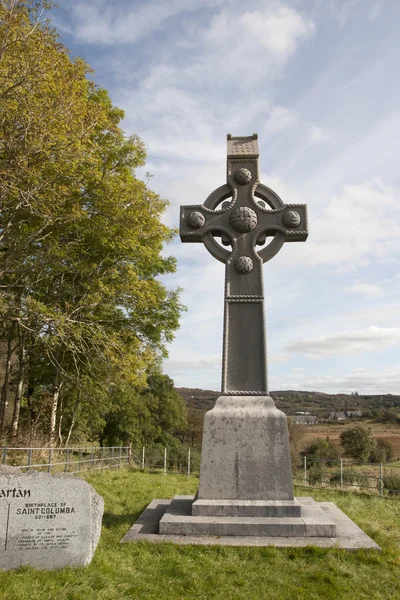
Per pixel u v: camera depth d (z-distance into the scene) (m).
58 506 5.60
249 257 8.91
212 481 7.70
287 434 7.84
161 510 8.55
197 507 7.41
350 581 5.54
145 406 35.94
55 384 19.17
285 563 6.01
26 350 19.17
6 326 18.56
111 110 17.72
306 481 15.91
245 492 7.63
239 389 8.30
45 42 12.70
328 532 6.95
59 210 14.24
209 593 5.15
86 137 13.81
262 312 8.64
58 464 14.58
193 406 51.78
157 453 23.39
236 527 6.98
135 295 16.19
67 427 26.97
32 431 17.73
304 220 9.01
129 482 12.73
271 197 9.22
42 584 4.85
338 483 15.04
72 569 5.36
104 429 34.53
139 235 15.36
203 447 7.86
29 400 23.06
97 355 16.69
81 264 15.86
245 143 9.48
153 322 18.81
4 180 12.01
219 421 7.95
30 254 14.87
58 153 12.88
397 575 5.76
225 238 9.16
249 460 7.76
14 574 5.07
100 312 16.83
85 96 14.91
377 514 9.81
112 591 4.95
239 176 9.22
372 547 6.51
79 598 4.63
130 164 16.28
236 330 8.59
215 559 6.14
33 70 12.14
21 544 5.44
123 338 17.48
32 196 12.82
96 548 6.24
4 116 12.21
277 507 7.36
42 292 17.34
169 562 5.97
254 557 6.18
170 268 19.98
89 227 15.16
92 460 16.59
